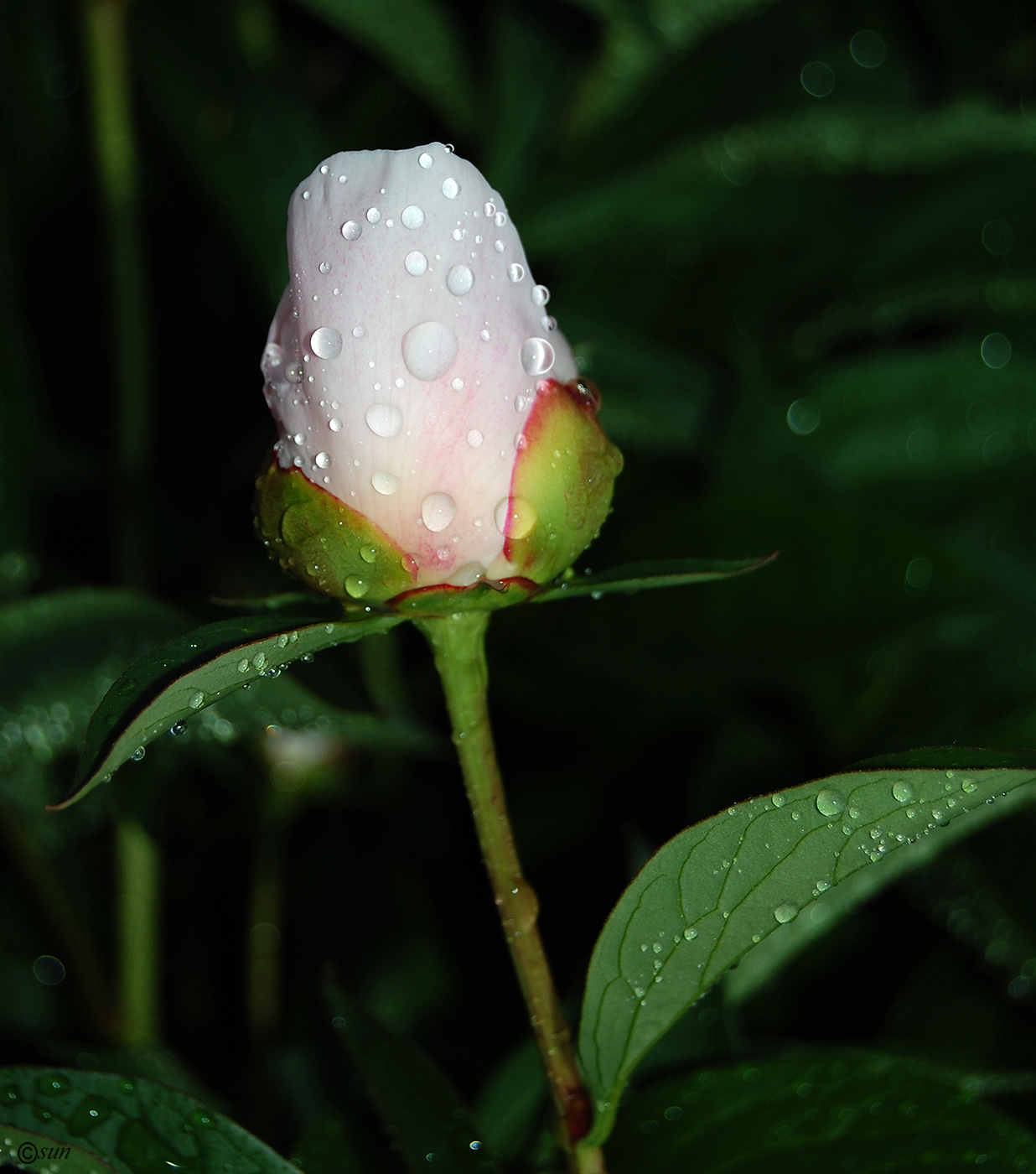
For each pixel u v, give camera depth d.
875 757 0.56
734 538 0.67
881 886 0.63
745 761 0.69
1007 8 0.78
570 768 0.75
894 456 0.70
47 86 0.77
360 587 0.57
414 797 0.76
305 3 0.73
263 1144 0.57
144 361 0.72
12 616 0.63
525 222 0.72
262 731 0.63
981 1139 0.59
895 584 0.66
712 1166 0.59
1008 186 0.72
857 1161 0.59
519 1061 0.62
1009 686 0.70
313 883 0.74
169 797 0.75
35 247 0.80
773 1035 0.69
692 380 0.73
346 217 0.56
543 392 0.57
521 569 0.57
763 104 0.72
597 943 0.57
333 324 0.56
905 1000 0.68
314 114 0.74
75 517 0.79
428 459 0.57
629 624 0.67
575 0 0.70
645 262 0.76
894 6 0.80
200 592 0.76
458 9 0.81
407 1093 0.59
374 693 0.64
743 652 0.67
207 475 0.81
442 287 0.56
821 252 0.75
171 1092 0.58
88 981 0.69
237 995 0.76
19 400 0.68
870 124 0.70
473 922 0.73
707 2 0.73
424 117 0.80
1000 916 0.67
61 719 0.63
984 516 0.70
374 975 0.71
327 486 0.57
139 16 0.70
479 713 0.58
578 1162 0.58
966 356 0.70
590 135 0.71
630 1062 0.58
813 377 0.70
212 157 0.70
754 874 0.57
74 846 0.75
